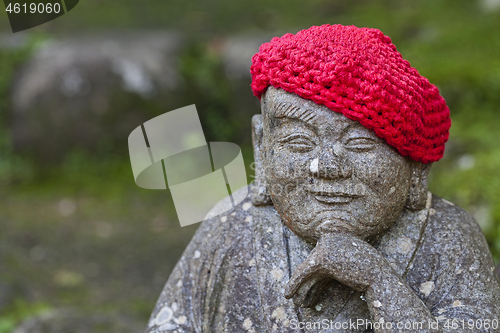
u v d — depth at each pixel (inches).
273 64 55.0
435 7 279.1
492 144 160.9
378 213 53.7
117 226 191.6
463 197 138.4
